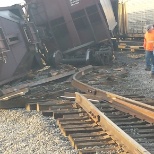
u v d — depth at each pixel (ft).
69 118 22.29
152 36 41.88
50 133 20.44
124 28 82.33
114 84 36.11
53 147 17.90
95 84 36.47
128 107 23.45
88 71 45.80
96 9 53.67
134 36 79.66
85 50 55.01
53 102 27.43
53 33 55.16
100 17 53.93
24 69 44.70
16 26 44.62
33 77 44.11
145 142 17.35
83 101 24.93
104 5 56.70
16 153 17.53
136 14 77.61
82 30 55.21
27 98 28.73
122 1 81.10
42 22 54.95
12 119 24.72
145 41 43.06
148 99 27.58
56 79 39.99
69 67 47.80
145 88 32.81
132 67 47.98
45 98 30.14
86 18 53.88
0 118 25.38
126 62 53.78
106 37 54.60
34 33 49.01
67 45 55.57
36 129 21.47
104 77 40.73
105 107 25.22
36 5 54.13
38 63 50.26
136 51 68.13
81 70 44.09
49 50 55.67
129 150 14.75
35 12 54.80
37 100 29.01
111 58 52.06
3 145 19.07
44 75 45.68
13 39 42.68
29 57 46.80
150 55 42.75
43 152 17.29
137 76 40.09
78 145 17.12
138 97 28.76
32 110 26.89
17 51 42.73
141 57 58.39
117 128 17.12
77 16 54.24
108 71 45.42
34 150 17.76
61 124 21.04
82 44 55.16
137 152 13.75
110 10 63.05
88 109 23.13
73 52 55.26
